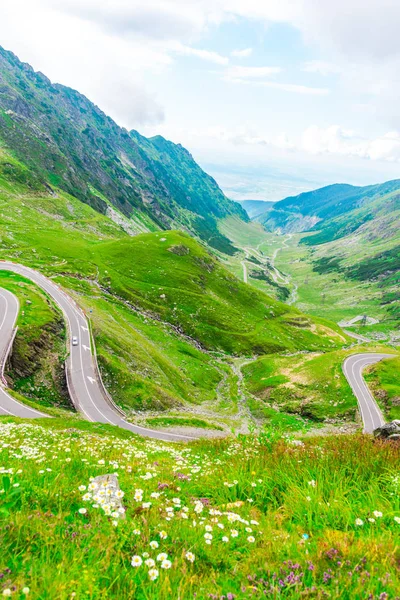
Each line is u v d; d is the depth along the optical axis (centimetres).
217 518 604
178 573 416
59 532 465
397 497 634
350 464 855
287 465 884
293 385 10681
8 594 335
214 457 1270
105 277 16188
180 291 17212
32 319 7900
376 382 9975
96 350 8125
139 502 642
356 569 420
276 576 426
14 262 14162
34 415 5150
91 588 354
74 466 838
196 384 10725
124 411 6856
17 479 611
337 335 19662
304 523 602
